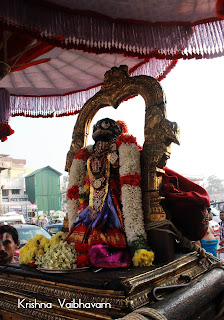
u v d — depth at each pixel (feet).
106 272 5.82
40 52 9.19
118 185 7.59
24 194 110.22
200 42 7.64
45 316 5.49
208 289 5.73
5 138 12.03
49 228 39.52
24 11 6.17
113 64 10.89
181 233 7.07
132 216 6.81
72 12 6.70
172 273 6.13
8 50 8.51
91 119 9.30
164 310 4.47
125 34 7.27
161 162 7.07
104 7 6.78
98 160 7.86
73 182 8.55
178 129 7.10
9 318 6.18
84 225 7.29
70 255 6.49
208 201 6.95
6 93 11.80
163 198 6.84
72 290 5.37
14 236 8.93
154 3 6.77
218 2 6.49
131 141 7.34
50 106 12.67
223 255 21.36
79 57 10.47
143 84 7.86
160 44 7.48
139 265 6.22
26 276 6.35
